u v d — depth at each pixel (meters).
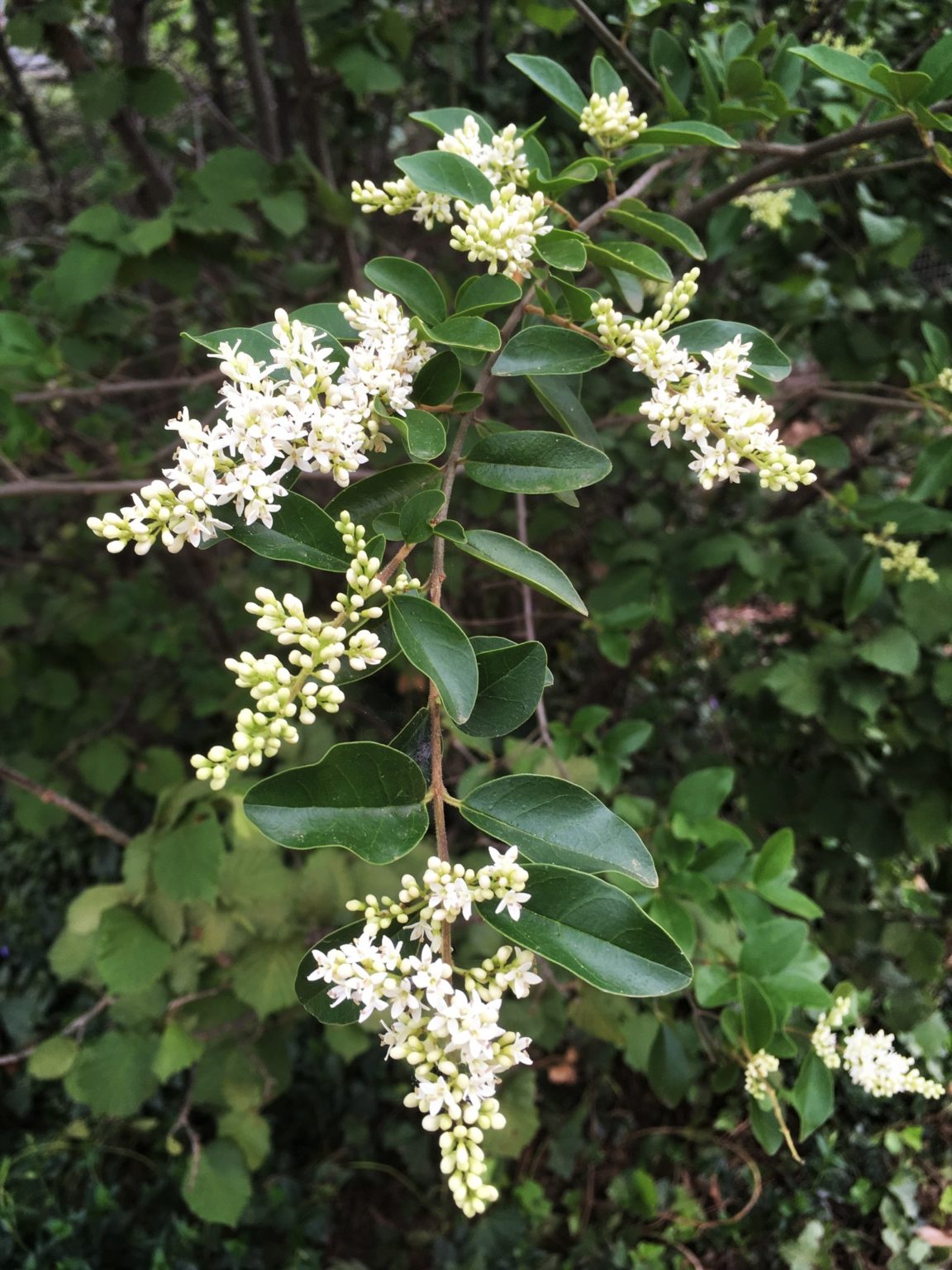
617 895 0.28
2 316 0.66
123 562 1.16
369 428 0.32
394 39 0.67
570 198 0.83
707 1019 0.59
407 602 0.29
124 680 1.11
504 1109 0.75
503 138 0.37
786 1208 0.79
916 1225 0.77
